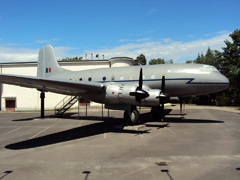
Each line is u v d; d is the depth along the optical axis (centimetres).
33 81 1094
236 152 814
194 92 1548
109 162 718
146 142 988
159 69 1587
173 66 1577
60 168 670
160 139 1043
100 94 1272
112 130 1307
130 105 1253
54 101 3256
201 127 1373
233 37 3841
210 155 778
